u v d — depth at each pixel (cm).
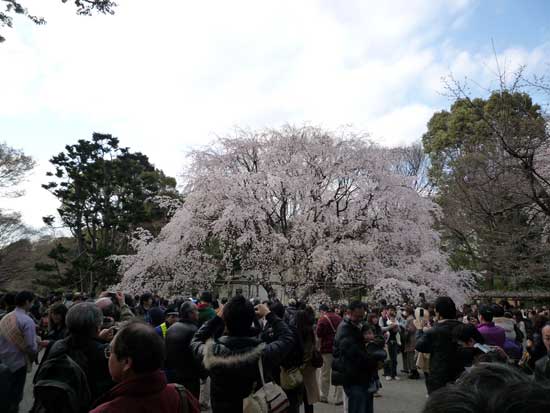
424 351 421
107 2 689
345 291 1569
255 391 289
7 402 238
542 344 436
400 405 702
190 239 1648
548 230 1145
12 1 648
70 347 288
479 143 1505
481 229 1266
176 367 446
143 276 1727
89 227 2945
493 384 90
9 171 2250
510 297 1708
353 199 1620
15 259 2484
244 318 298
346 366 455
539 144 898
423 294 1377
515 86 948
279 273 1587
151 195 3097
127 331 187
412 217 1658
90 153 2875
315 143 1623
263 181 1562
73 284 2583
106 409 171
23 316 492
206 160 1727
